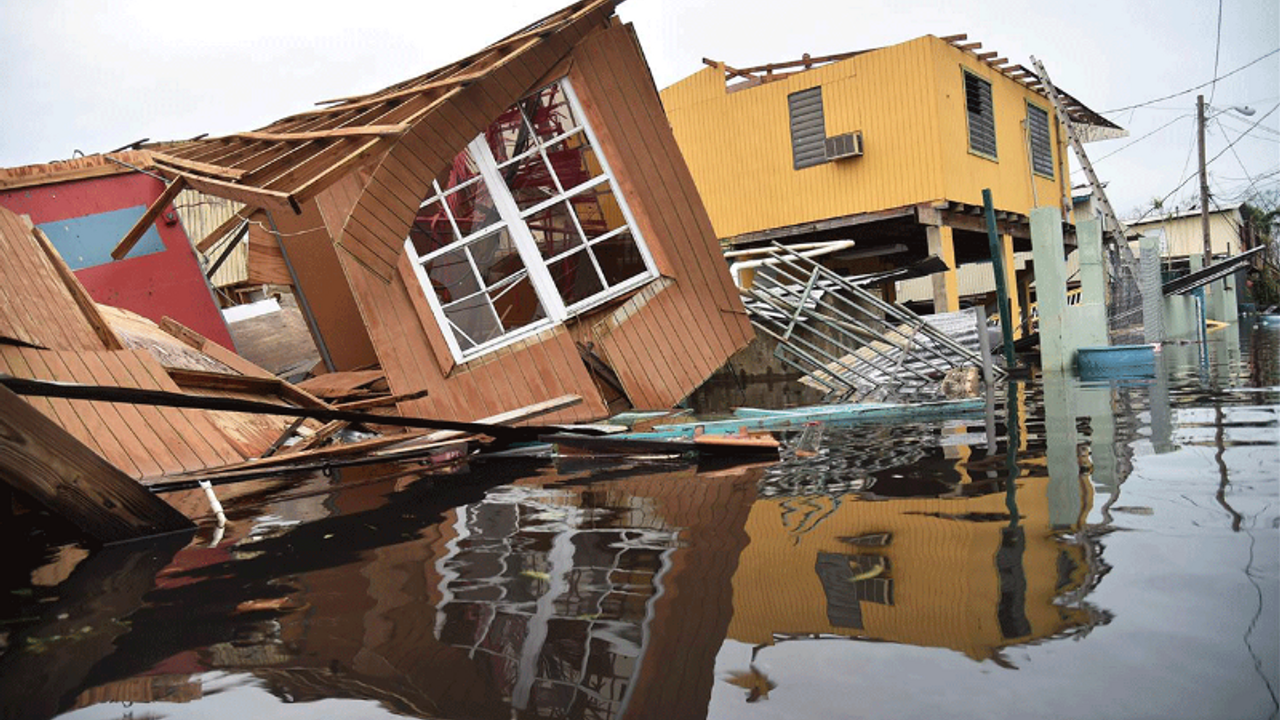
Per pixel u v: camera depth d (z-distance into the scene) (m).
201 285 10.35
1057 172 25.58
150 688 1.89
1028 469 3.93
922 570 2.32
